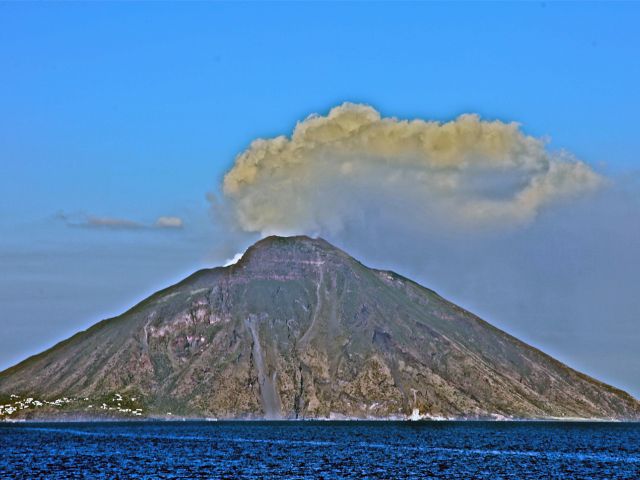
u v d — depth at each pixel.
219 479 152.88
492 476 159.38
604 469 174.62
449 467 175.25
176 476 158.12
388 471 166.38
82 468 171.62
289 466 175.75
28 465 177.50
